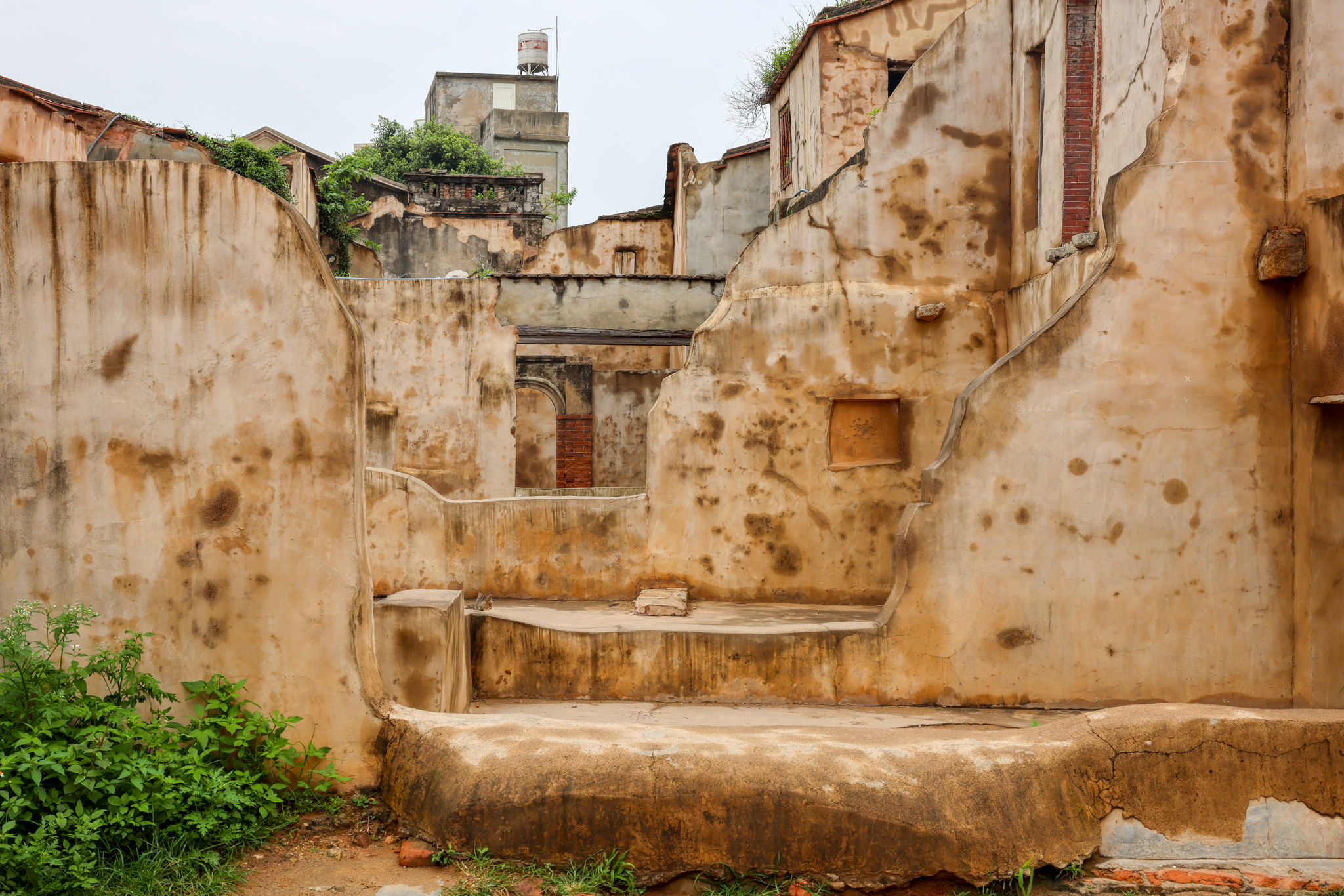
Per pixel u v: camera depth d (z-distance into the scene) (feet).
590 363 64.85
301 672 14.14
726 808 12.41
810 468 32.37
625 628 22.43
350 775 14.14
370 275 62.03
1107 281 21.83
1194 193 21.79
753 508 32.45
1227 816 13.38
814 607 31.63
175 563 14.02
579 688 22.18
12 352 13.87
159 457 14.01
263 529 14.10
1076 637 21.91
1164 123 21.70
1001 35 32.12
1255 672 21.81
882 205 32.40
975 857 12.28
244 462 14.08
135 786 11.87
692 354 32.42
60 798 11.77
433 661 17.76
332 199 53.06
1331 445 20.94
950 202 32.35
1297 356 21.56
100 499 13.96
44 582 13.91
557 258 63.72
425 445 43.37
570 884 12.01
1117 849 13.19
